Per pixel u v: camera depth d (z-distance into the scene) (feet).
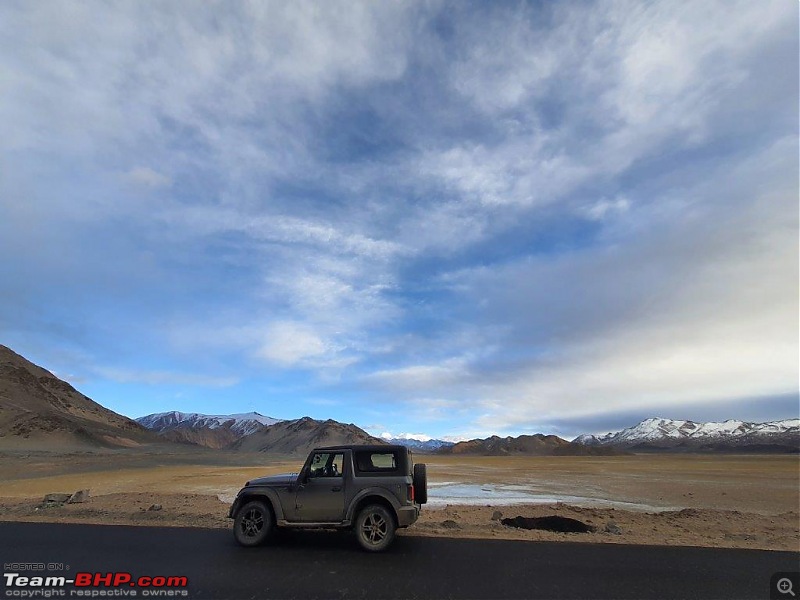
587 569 29.12
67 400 566.77
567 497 87.97
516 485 113.91
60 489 94.84
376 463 35.27
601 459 367.86
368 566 29.30
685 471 176.24
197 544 35.04
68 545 34.55
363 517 33.68
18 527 41.88
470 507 64.28
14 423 394.11
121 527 41.91
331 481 34.73
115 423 582.76
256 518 34.86
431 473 161.48
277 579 26.66
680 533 44.45
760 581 27.30
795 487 108.99
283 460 310.24
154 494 71.97
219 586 25.52
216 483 107.04
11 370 527.40
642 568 29.53
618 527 45.57
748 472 168.55
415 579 26.78
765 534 45.52
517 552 33.12
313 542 35.73
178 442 540.93
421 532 40.42
